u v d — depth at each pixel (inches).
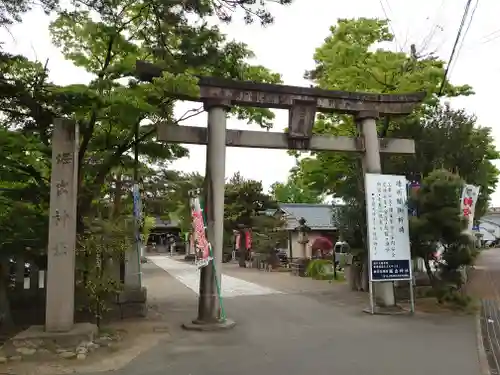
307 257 1112.8
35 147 410.3
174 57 405.7
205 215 427.2
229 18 349.1
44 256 402.0
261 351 318.7
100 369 278.4
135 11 401.1
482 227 2095.2
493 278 739.4
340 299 581.0
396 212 473.1
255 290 692.7
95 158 483.5
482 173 682.8
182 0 339.9
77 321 404.5
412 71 619.5
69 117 400.5
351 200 655.1
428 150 625.9
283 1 338.3
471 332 376.5
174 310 501.4
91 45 422.0
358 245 642.2
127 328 399.5
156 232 2322.8
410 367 275.7
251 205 1219.9
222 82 432.5
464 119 658.2
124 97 355.3
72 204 346.6
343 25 663.8
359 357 299.4
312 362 288.5
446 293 491.8
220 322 404.2
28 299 400.5
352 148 492.1
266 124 507.8
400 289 550.3
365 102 497.4
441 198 466.0
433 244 492.1
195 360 296.8
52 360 296.4
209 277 414.0
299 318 449.4
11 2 309.0
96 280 376.5
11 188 433.7
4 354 298.8
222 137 430.3
